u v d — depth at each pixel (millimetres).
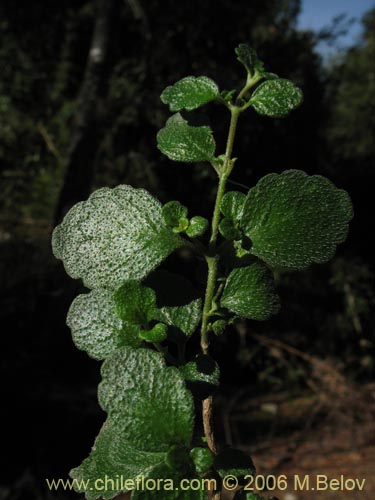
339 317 917
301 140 844
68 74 909
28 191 877
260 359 882
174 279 103
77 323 97
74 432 640
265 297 100
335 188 97
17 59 910
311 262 96
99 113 764
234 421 757
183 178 794
